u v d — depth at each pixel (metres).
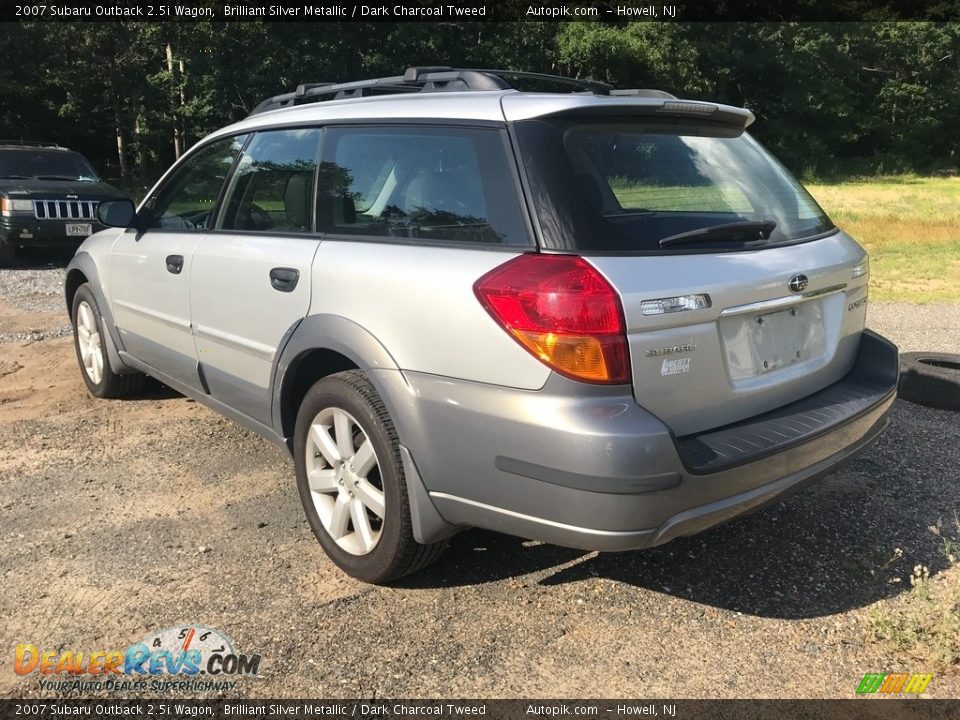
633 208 2.56
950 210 23.91
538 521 2.40
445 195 2.71
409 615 2.80
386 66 33.12
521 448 2.36
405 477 2.69
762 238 2.79
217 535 3.35
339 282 2.89
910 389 5.07
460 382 2.48
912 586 2.98
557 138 2.54
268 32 29.75
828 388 3.06
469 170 2.66
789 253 2.80
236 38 29.52
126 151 36.78
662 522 2.33
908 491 3.79
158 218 4.29
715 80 45.00
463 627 2.73
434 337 2.54
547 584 3.00
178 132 32.50
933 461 4.14
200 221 3.96
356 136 3.11
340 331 2.83
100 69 31.61
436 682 2.45
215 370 3.71
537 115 2.57
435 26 33.72
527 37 37.25
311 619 2.77
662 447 2.27
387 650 2.61
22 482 3.87
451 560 3.16
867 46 49.25
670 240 2.48
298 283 3.08
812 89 47.69
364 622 2.75
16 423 4.72
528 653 2.59
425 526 2.68
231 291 3.46
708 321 2.46
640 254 2.40
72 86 32.34
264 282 3.25
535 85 3.21
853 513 3.56
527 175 2.49
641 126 2.77
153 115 32.28
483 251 2.53
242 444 4.40
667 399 2.40
